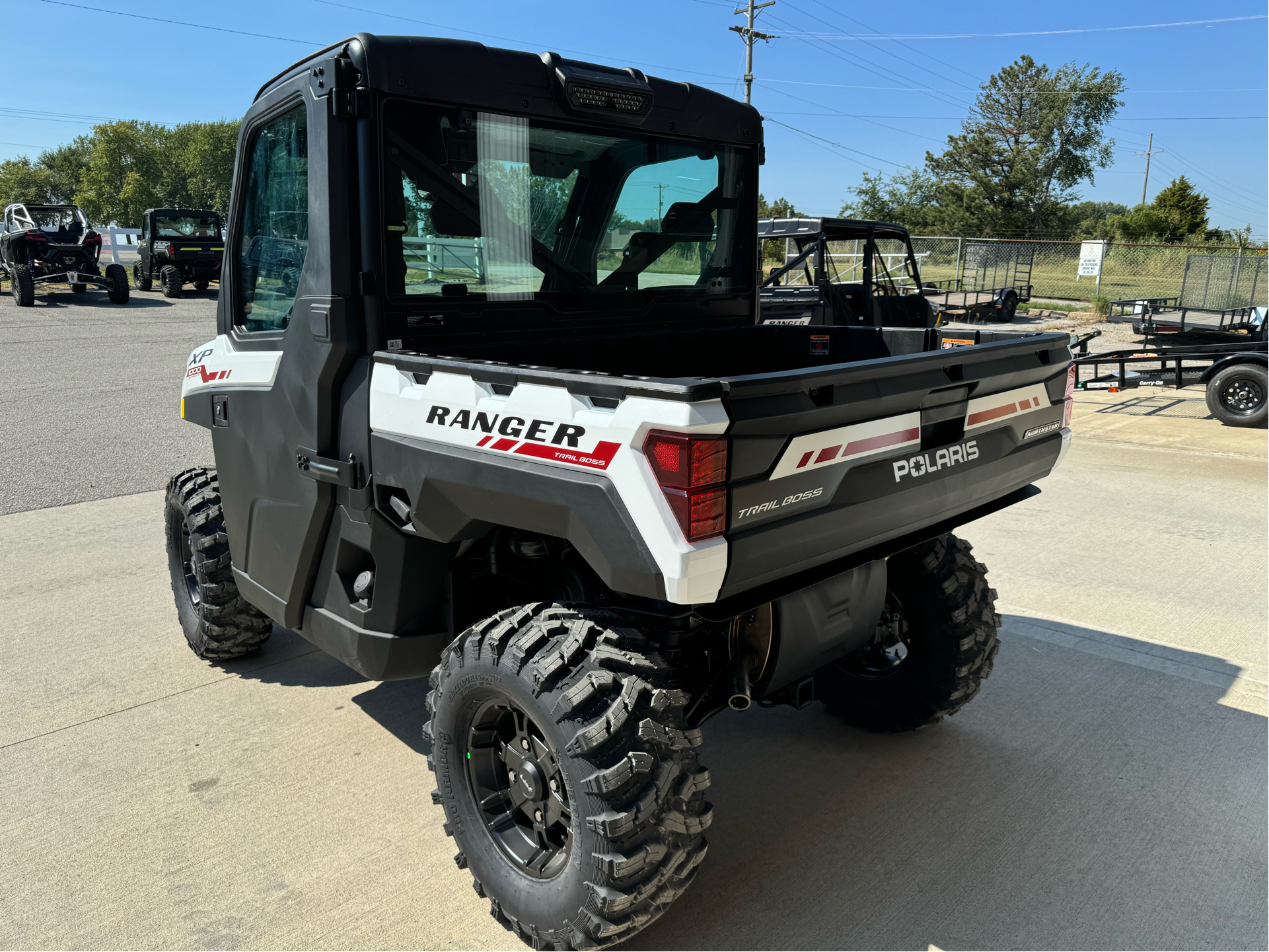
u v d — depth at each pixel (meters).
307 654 4.18
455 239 2.74
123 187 101.50
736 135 3.49
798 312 10.56
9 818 2.88
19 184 114.31
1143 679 3.84
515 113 2.79
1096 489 6.92
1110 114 63.53
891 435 2.26
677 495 1.83
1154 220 60.19
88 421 9.59
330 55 2.54
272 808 2.95
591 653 2.13
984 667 3.22
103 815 2.90
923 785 3.07
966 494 2.59
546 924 2.19
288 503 2.96
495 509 2.24
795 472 2.02
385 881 2.59
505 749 2.39
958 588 3.10
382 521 2.62
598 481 1.96
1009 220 62.69
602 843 2.02
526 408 2.12
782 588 2.29
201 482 3.93
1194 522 6.05
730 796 3.03
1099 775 3.12
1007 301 20.34
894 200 67.19
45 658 4.10
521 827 2.43
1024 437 2.83
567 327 3.08
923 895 2.52
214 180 104.31
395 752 3.30
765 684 2.54
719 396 1.82
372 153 2.52
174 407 10.39
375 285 2.58
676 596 1.85
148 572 5.22
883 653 3.45
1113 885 2.54
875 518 2.29
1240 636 4.26
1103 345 16.64
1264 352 9.19
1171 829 2.80
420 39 2.57
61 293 24.92
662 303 3.40
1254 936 2.34
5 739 3.38
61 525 6.12
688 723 2.53
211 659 4.05
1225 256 13.74
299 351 2.74
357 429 2.62
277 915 2.44
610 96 2.97
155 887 2.55
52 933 2.37
